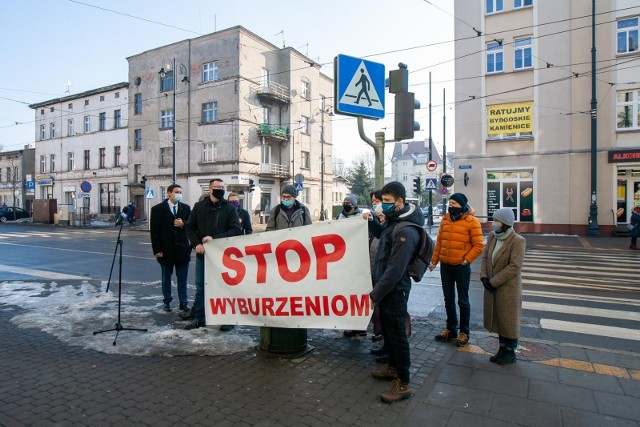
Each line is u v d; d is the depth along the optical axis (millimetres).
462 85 22094
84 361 4492
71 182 42469
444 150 30578
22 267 11594
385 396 3568
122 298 7531
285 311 4461
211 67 32125
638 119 19078
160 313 6473
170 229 6492
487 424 3236
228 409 3457
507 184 21312
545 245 16219
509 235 4426
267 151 33656
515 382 3973
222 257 4773
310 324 4359
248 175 31375
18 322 5961
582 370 4258
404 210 3793
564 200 20109
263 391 3785
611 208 19375
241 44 30719
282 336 4617
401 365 3645
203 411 3422
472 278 9898
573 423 3246
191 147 32812
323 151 37938
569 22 19922
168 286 6656
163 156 34906
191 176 32781
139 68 36094
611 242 17047
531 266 11359
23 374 4156
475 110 21812
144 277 9883
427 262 3801
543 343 5102
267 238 4535
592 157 19031
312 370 4262
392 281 3549
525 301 7418
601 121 19547
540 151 20531
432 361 4496
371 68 5297
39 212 38500
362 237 4156
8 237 21984
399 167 99688
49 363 4441
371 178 71125
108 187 39531
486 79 21594
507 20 21109
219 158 31422
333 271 4262
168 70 34219
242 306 4664
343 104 5066
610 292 8164
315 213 38625
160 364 4406
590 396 3689
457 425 3219
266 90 32719
